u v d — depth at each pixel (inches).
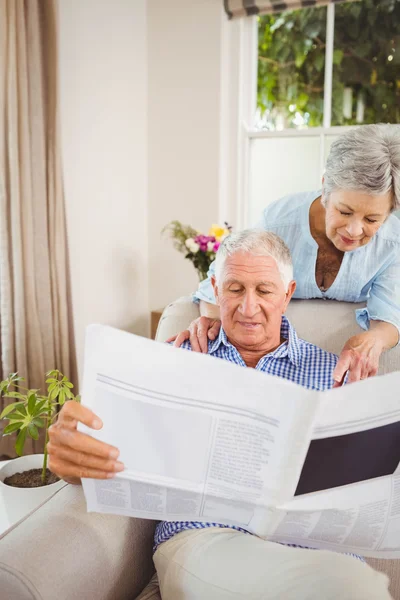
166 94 102.7
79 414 32.4
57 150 78.7
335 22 91.4
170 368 32.1
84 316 96.1
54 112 77.9
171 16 99.7
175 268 106.7
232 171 101.0
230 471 33.4
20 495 42.4
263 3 92.0
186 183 103.2
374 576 31.7
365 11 88.9
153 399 32.6
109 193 98.6
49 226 80.0
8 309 76.8
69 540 34.5
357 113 92.0
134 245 106.0
